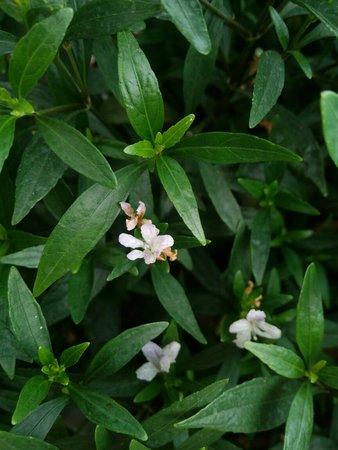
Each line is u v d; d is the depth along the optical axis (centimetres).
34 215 32
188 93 30
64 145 22
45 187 24
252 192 30
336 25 24
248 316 27
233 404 24
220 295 32
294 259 32
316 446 29
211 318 37
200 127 34
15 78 22
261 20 28
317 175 31
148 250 24
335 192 36
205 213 31
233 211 29
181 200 22
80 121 28
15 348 25
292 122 30
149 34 35
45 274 22
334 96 21
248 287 29
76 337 36
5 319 25
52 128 22
